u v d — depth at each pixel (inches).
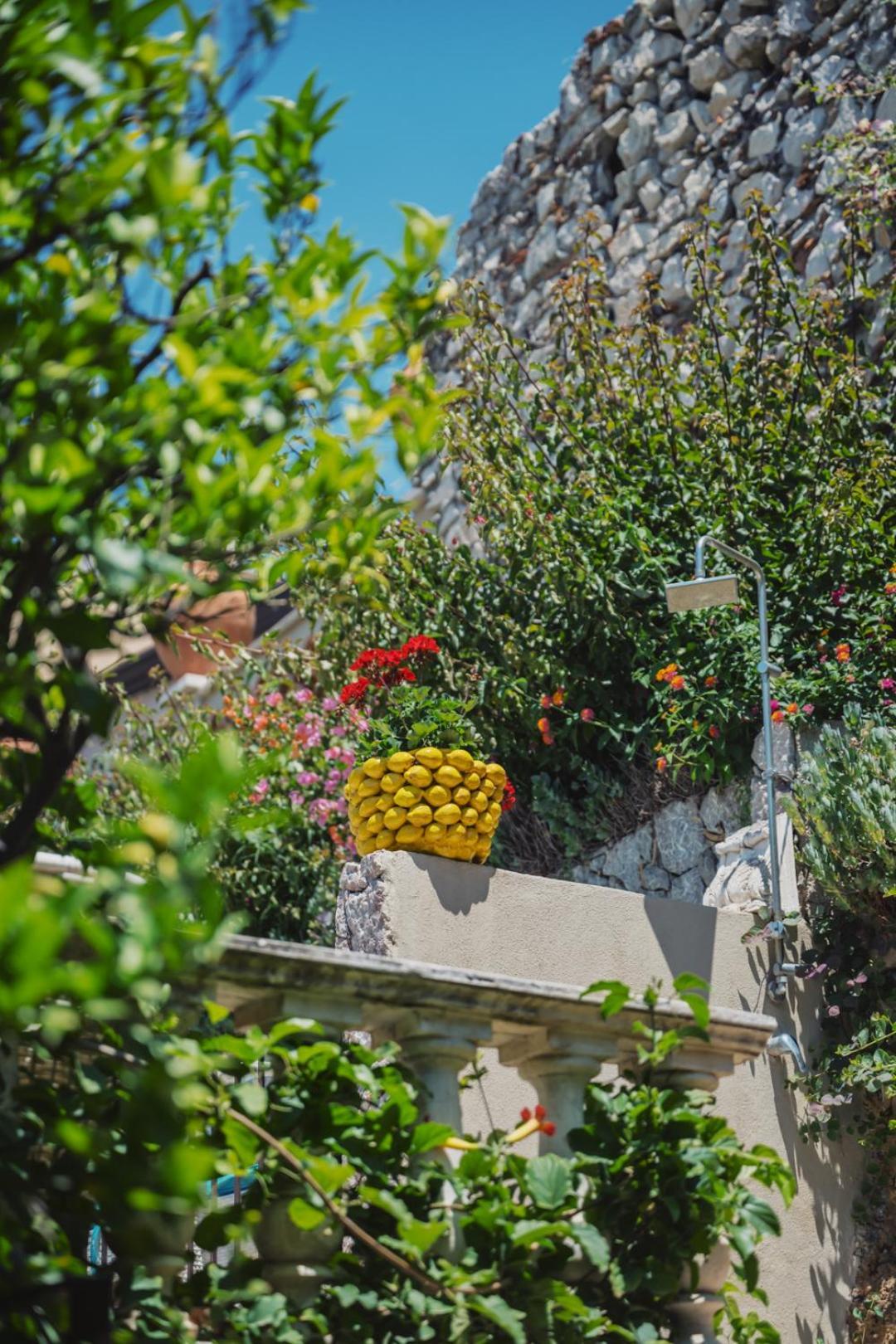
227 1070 98.2
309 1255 101.8
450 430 303.7
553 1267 109.4
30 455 78.3
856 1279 199.3
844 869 211.2
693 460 290.4
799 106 341.1
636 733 282.8
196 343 88.8
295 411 90.4
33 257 84.6
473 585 305.3
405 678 246.5
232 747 71.6
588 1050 119.5
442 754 191.3
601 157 391.5
